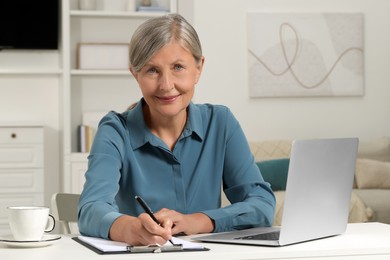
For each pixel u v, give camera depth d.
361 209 5.75
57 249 1.81
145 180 2.27
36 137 6.42
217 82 7.11
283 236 1.81
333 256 1.77
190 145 2.32
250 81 7.13
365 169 6.39
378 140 6.98
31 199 6.42
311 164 1.88
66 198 2.79
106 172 2.16
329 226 2.00
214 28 7.09
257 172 2.41
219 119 2.40
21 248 1.83
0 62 6.84
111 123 2.28
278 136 7.21
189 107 2.33
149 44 2.06
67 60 6.62
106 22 6.96
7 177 6.38
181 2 7.01
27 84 6.87
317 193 1.93
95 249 1.78
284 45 7.18
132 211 2.27
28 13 6.72
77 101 6.92
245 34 7.13
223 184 2.45
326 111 7.29
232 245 1.85
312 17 7.22
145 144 2.27
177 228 2.03
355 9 7.32
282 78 7.18
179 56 2.08
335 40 7.27
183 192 2.29
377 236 2.03
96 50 6.75
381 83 7.37
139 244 1.82
